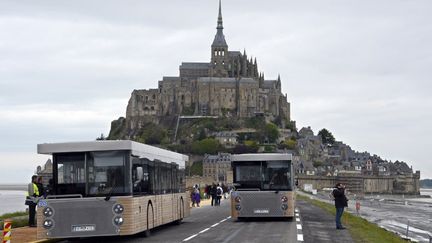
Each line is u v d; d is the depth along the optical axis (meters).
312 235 31.02
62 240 30.36
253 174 41.84
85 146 27.39
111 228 26.92
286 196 41.50
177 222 39.97
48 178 28.44
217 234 31.39
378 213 75.75
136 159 28.42
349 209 83.62
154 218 31.81
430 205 109.00
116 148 27.39
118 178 27.28
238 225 38.41
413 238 39.78
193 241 27.47
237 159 42.09
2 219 38.47
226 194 122.06
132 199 27.30
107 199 27.00
